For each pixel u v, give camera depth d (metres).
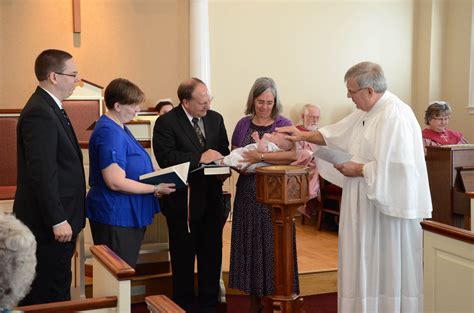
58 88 2.86
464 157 4.71
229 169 3.46
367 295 3.06
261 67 7.12
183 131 3.59
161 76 6.65
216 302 3.77
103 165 3.08
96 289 2.47
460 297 2.58
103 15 6.53
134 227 3.22
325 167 3.38
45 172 2.72
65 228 2.77
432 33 7.73
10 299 1.58
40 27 6.38
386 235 3.04
